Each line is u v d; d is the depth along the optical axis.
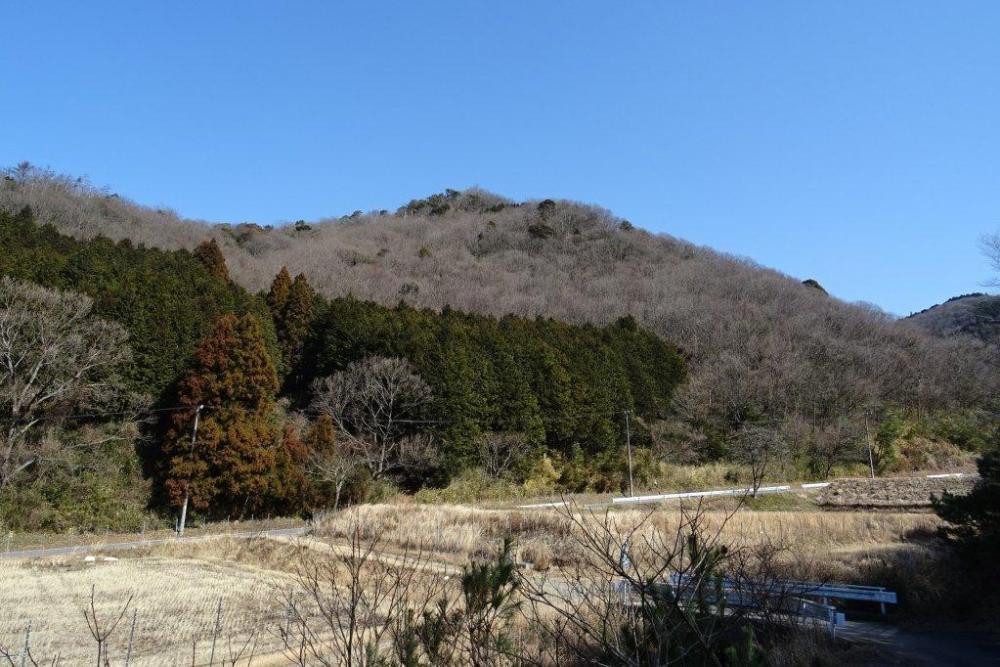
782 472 34.56
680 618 3.40
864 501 26.23
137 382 29.05
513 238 105.69
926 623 10.57
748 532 14.98
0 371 25.05
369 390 33.16
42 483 24.39
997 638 9.50
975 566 11.71
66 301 26.75
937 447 36.88
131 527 24.94
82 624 11.62
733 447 38.09
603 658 4.00
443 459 32.53
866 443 36.41
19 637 10.70
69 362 25.80
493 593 4.45
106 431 27.67
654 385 43.81
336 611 4.81
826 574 9.56
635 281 82.50
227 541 21.16
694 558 3.50
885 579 12.12
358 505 27.00
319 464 29.69
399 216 124.50
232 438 27.66
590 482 32.97
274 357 37.44
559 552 12.55
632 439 39.88
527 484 33.06
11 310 24.70
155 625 11.65
